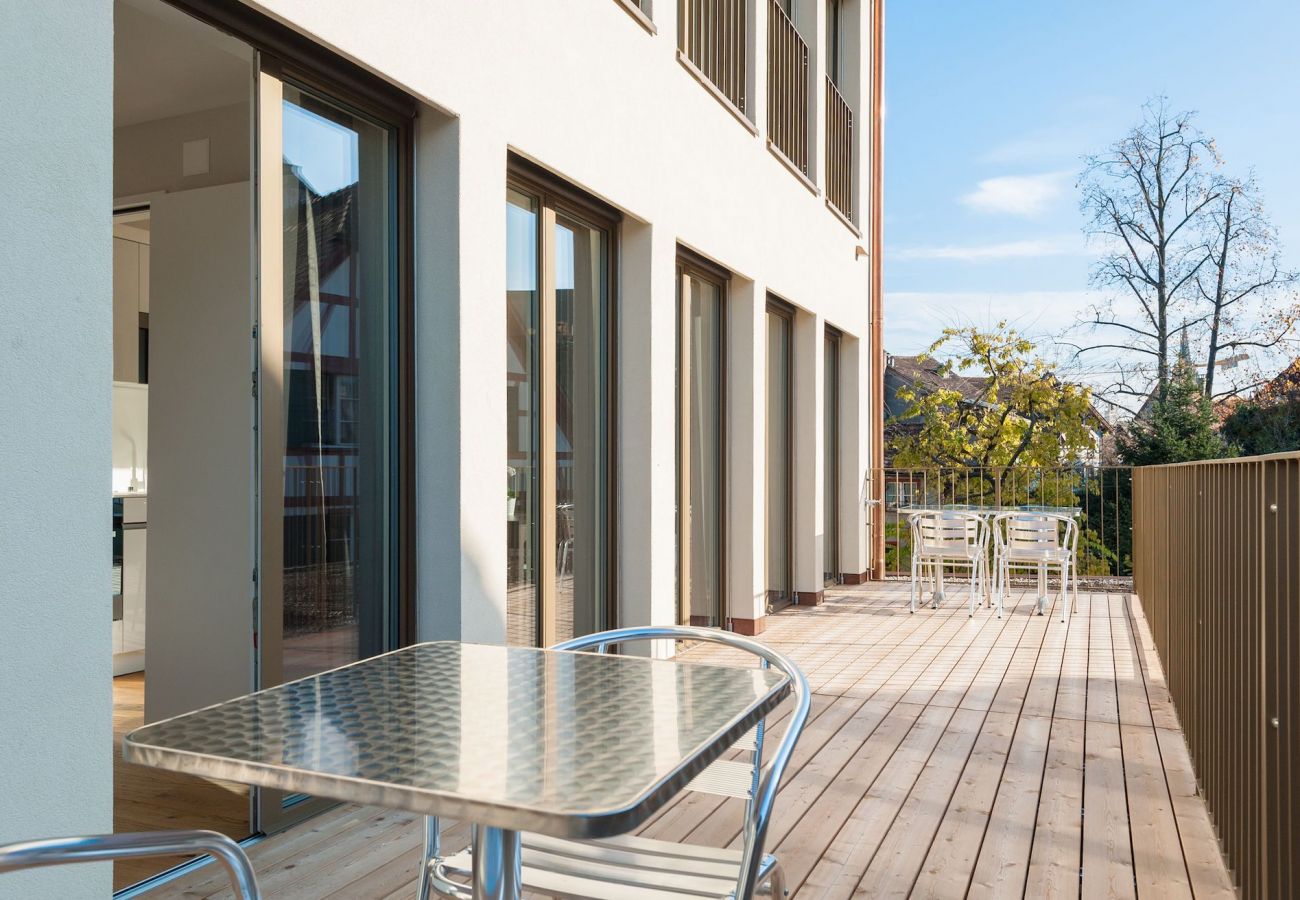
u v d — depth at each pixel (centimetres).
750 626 797
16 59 239
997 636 803
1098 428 1662
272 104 346
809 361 984
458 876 197
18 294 239
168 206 470
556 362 554
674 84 647
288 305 362
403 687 178
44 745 244
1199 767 410
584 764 132
